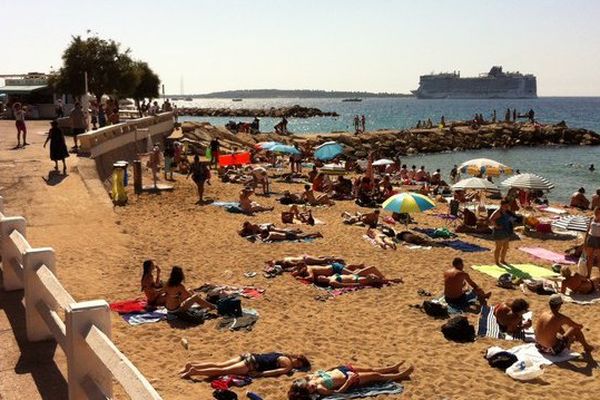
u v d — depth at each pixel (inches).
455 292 454.6
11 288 279.4
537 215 888.9
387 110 6692.9
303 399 290.7
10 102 1519.4
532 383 330.6
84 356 168.7
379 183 1019.9
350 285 488.7
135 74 1695.4
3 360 213.3
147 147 1183.6
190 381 302.7
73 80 1572.3
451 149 2281.0
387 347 370.9
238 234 653.3
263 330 384.2
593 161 1910.7
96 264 496.7
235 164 1168.8
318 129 3339.1
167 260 535.5
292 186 1057.5
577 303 474.9
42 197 652.7
